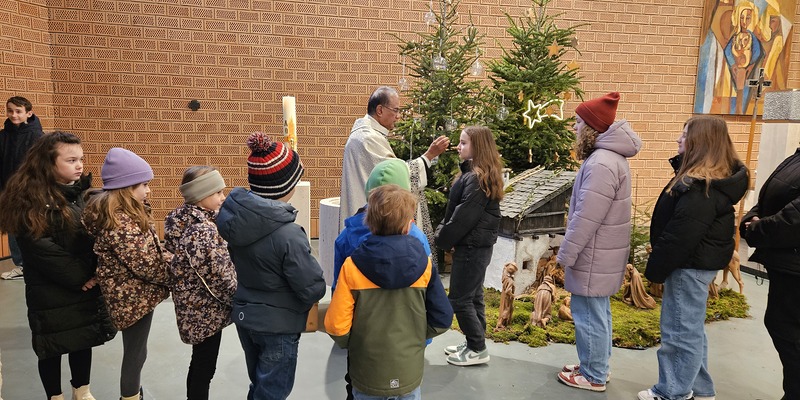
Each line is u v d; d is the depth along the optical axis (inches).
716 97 291.0
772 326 100.7
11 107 177.0
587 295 111.2
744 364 134.3
